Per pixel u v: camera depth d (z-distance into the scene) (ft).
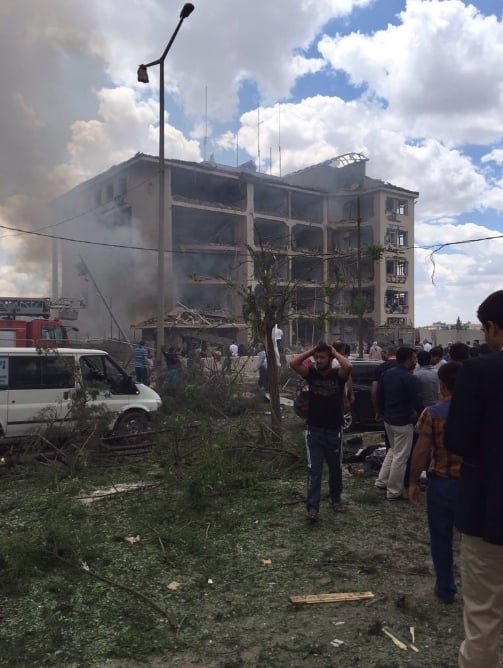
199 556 14.97
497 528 7.43
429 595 12.68
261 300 27.78
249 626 11.30
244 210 139.74
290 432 30.30
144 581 13.41
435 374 21.81
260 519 18.07
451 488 11.71
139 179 129.39
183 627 11.23
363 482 22.82
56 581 13.28
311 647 10.47
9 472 24.32
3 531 16.80
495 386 7.59
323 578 13.57
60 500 19.54
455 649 10.39
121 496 20.59
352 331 116.67
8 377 26.99
